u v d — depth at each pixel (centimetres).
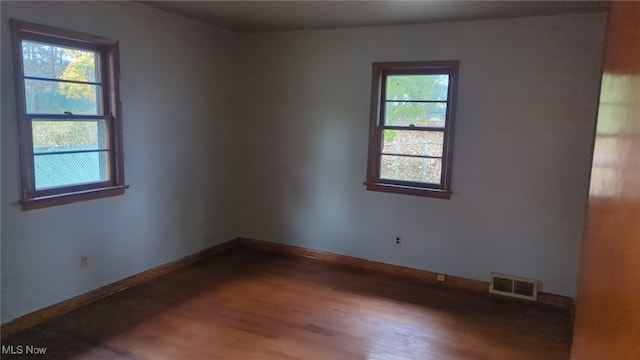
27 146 296
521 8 335
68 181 329
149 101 387
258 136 495
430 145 417
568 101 357
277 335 309
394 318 341
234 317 335
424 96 414
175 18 404
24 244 300
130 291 377
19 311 301
